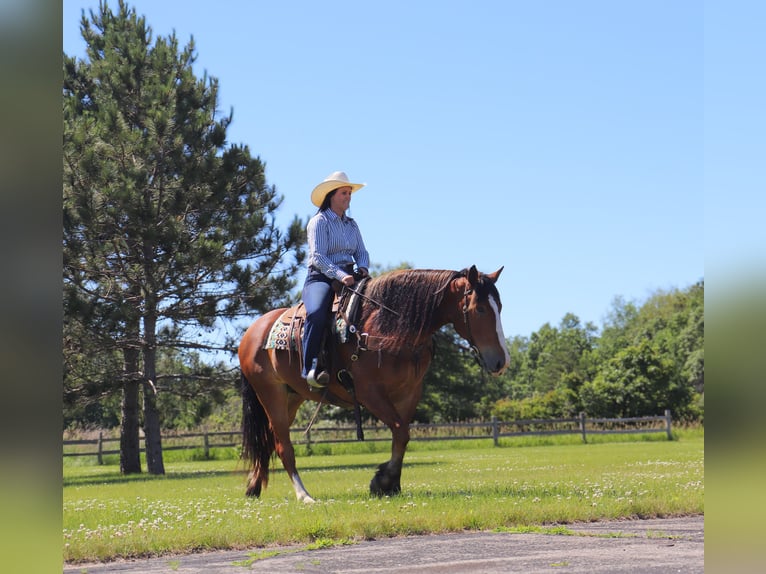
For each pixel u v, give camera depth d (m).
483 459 19.50
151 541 4.84
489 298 6.93
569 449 25.42
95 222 20.72
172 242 21.47
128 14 25.31
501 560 4.08
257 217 22.78
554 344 91.69
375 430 33.62
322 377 7.27
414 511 5.82
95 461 31.59
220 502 7.98
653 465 13.38
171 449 29.05
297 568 4.00
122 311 20.95
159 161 22.47
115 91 23.66
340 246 7.78
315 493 8.70
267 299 22.94
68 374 21.66
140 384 23.66
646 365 47.09
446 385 41.12
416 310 7.14
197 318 22.50
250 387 8.46
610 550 4.34
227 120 24.19
